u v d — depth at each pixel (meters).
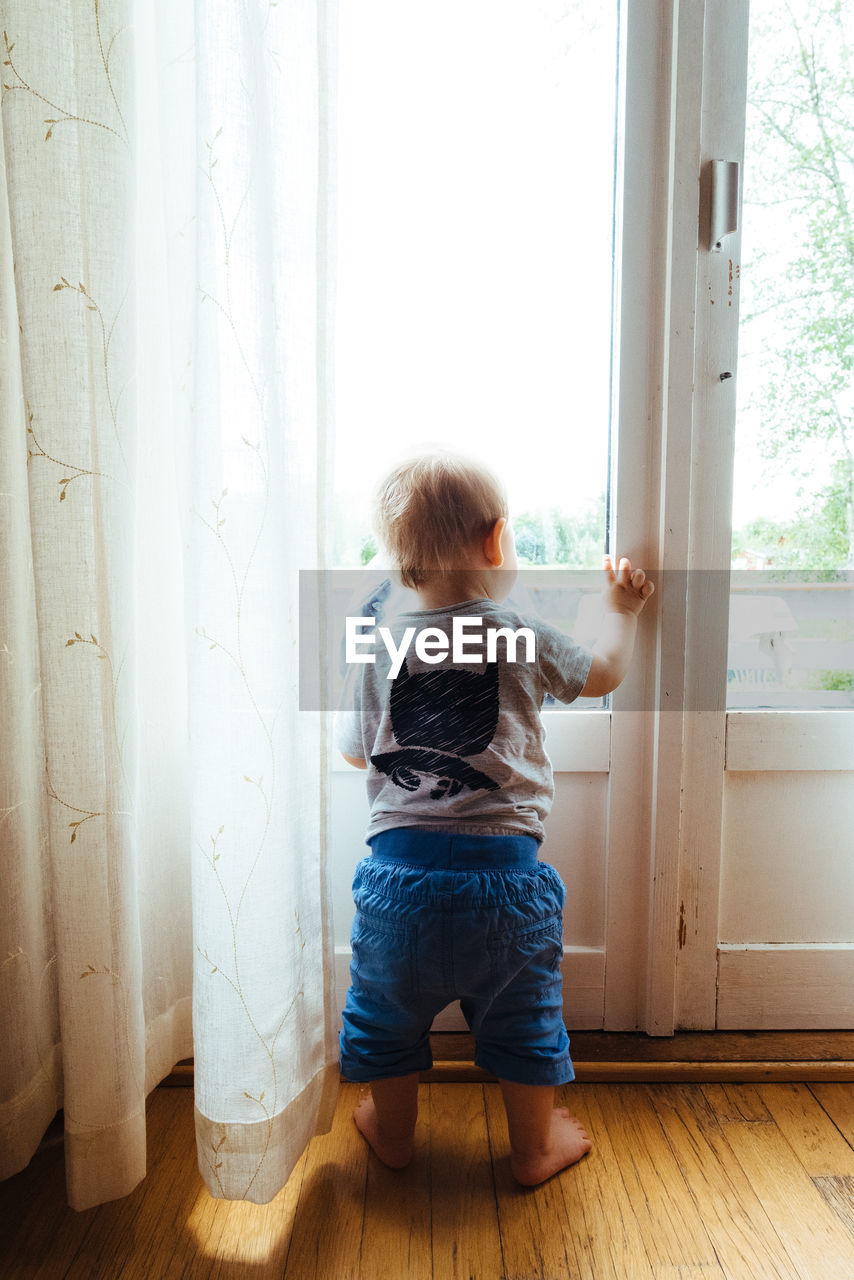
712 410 1.14
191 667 0.90
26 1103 1.01
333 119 0.88
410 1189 1.00
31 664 1.00
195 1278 0.88
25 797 0.99
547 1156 1.01
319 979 1.02
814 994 1.26
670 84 1.07
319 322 0.90
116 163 0.83
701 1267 0.89
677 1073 1.18
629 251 1.10
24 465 0.96
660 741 1.17
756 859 1.24
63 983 0.89
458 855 0.92
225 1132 0.93
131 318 0.87
